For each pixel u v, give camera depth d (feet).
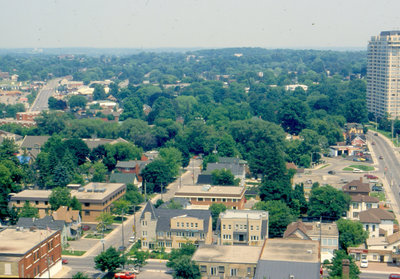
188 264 542.16
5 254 531.91
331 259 615.57
